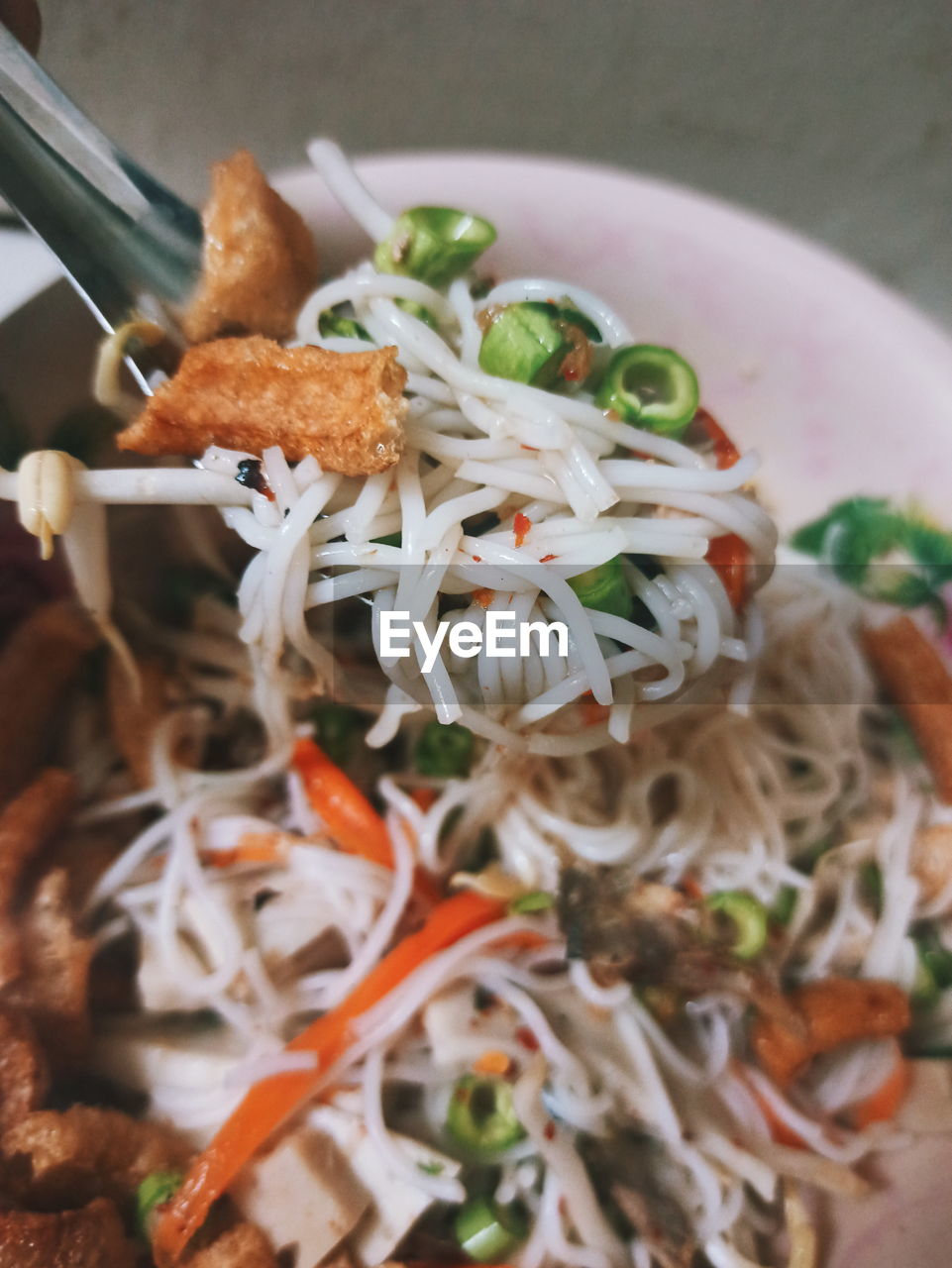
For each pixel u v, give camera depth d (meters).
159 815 0.11
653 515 0.08
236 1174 0.09
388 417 0.07
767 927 0.10
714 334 0.11
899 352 0.10
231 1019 0.10
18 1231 0.08
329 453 0.07
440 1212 0.09
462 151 0.13
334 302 0.09
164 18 0.12
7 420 0.10
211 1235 0.09
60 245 0.09
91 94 0.12
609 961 0.10
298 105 0.13
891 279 0.12
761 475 0.11
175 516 0.11
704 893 0.10
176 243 0.09
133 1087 0.10
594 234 0.11
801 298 0.10
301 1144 0.09
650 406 0.08
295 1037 0.10
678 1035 0.10
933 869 0.11
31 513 0.08
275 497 0.08
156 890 0.10
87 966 0.10
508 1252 0.09
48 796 0.10
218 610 0.12
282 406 0.07
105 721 0.11
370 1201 0.09
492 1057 0.10
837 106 0.13
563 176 0.11
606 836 0.10
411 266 0.09
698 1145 0.10
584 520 0.08
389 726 0.09
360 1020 0.09
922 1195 0.09
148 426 0.08
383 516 0.08
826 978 0.10
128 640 0.11
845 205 0.13
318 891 0.10
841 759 0.11
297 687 0.10
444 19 0.13
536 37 0.13
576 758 0.11
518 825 0.10
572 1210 0.09
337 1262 0.09
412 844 0.10
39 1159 0.08
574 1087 0.10
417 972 0.10
